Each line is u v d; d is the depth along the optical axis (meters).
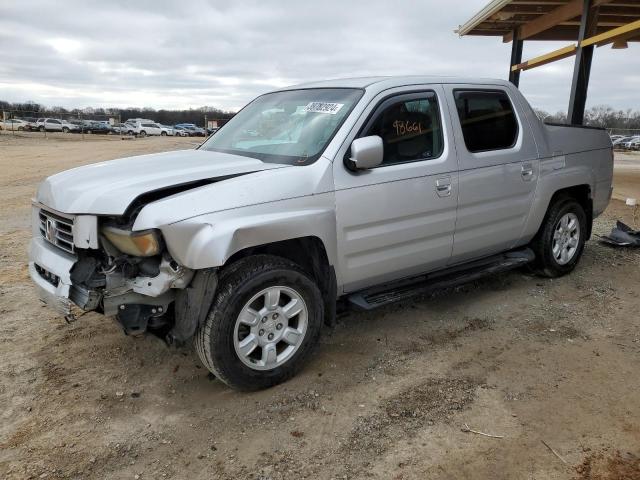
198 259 2.86
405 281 4.12
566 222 5.26
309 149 3.60
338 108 3.77
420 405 3.16
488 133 4.43
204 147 4.38
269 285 3.20
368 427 2.96
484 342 3.98
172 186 3.08
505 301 4.78
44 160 19.52
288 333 3.37
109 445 2.83
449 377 3.48
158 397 3.28
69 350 3.85
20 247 6.63
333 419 3.04
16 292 4.96
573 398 3.21
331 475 2.59
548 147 4.88
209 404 3.21
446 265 4.34
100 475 2.61
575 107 10.58
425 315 4.49
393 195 3.71
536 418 3.01
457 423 2.98
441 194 3.99
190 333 3.06
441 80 4.21
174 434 2.92
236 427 2.98
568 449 2.74
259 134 4.09
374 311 4.57
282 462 2.69
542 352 3.81
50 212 3.39
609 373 3.50
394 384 3.40
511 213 4.59
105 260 3.14
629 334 4.09
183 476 2.60
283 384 3.41
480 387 3.35
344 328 4.24
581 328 4.21
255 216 3.09
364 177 3.57
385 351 3.85
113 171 3.45
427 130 4.02
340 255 3.54
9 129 52.12
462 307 4.65
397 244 3.84
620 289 5.08
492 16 11.85
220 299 3.06
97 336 4.07
